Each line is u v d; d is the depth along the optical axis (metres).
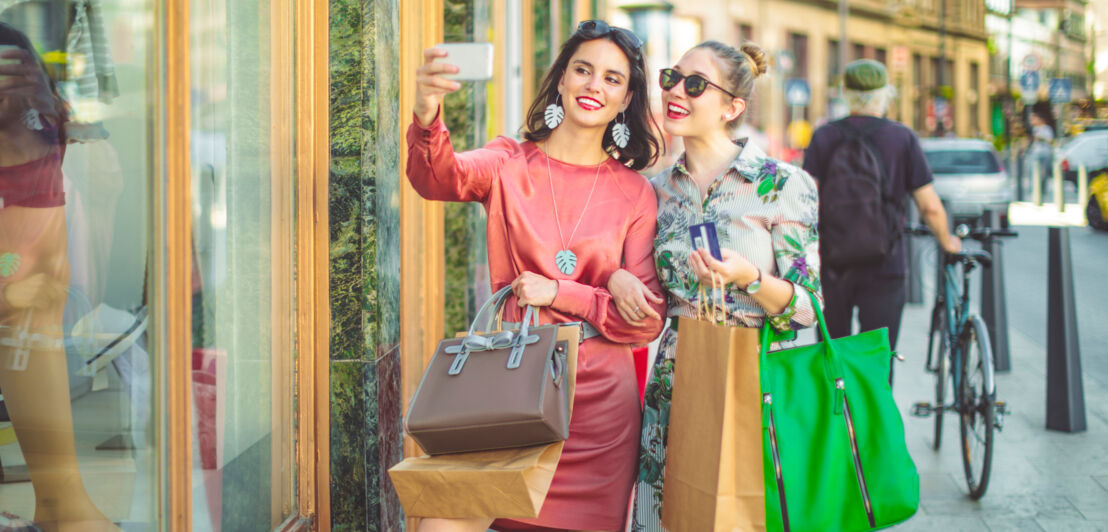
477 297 5.80
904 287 5.08
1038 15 70.50
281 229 2.99
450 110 5.78
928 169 5.00
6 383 1.96
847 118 5.09
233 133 2.71
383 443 3.15
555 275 2.80
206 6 2.57
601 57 2.83
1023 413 6.65
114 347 2.20
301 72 3.02
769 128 36.94
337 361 3.07
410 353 4.14
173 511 2.37
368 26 3.00
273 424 2.98
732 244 2.86
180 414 2.40
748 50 3.07
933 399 6.92
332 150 3.03
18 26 1.93
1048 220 21.48
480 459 2.44
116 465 2.21
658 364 3.00
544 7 8.30
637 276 2.92
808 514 2.61
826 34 42.94
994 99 56.22
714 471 2.58
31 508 2.01
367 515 3.09
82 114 2.09
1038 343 9.13
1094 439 6.07
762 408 2.59
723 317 2.85
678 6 33.28
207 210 2.59
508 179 2.85
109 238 2.18
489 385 2.40
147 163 2.28
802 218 2.84
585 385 2.76
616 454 2.79
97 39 2.12
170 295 2.35
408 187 4.00
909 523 4.71
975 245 10.52
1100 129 21.25
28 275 1.98
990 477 5.38
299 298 3.04
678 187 2.98
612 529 2.79
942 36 47.00
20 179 1.95
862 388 2.71
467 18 5.61
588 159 2.93
